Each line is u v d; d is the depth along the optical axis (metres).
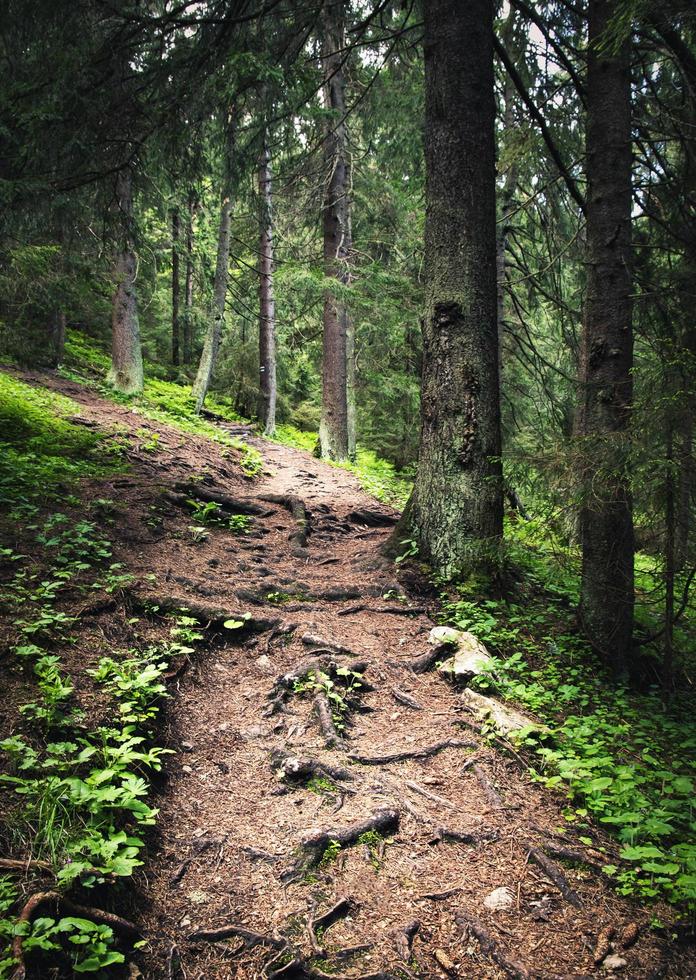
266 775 3.62
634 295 5.94
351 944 2.54
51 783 2.72
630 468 4.83
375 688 4.66
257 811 3.31
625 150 5.89
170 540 6.74
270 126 8.26
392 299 14.22
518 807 3.46
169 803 3.27
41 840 2.53
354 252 16.81
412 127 11.84
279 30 7.78
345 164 15.27
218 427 16.80
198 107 6.97
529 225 11.77
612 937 2.64
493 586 6.43
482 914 2.72
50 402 11.37
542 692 4.85
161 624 4.82
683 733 4.72
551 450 5.29
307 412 25.03
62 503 6.57
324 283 12.89
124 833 2.74
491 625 5.68
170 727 3.82
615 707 4.97
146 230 16.81
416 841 3.16
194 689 4.32
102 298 18.97
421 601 6.27
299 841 3.06
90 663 3.94
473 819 3.34
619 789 3.57
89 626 4.36
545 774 3.81
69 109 6.39
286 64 7.82
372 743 4.03
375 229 18.03
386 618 5.86
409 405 19.19
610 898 2.88
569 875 2.99
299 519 8.71
